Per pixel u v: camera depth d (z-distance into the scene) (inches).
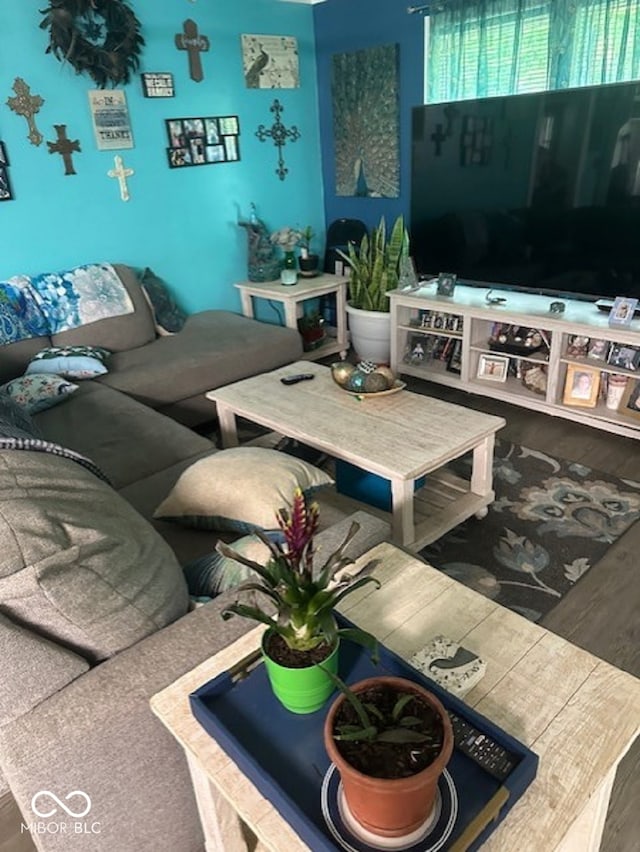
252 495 66.2
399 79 151.8
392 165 161.3
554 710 38.5
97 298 132.0
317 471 73.0
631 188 109.3
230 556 36.5
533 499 99.7
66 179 132.6
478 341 137.1
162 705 40.4
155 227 149.6
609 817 54.2
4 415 72.4
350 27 157.0
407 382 148.9
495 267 134.8
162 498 78.7
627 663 69.2
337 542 56.9
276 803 33.6
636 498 98.2
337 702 33.2
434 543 90.4
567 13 118.0
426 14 139.7
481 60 133.2
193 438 94.3
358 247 171.5
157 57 139.3
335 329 178.4
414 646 43.8
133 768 43.3
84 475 52.9
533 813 32.9
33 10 119.9
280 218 173.9
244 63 153.8
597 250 117.2
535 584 81.6
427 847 30.8
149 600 46.8
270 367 137.1
